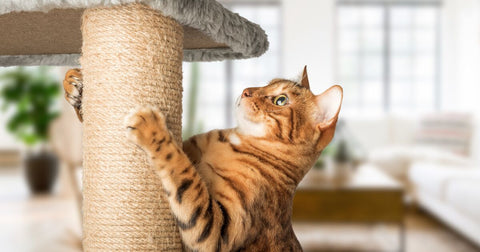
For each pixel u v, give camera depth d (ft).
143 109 1.98
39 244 8.63
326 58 18.08
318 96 2.56
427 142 14.55
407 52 18.25
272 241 2.24
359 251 8.57
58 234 9.29
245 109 2.51
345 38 18.37
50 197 12.94
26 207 11.68
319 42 18.06
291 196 2.43
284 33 18.12
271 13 18.61
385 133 15.21
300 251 2.52
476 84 15.61
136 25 2.31
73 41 3.08
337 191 7.32
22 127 13.74
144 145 1.94
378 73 18.35
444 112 14.96
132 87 2.31
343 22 18.34
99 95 2.35
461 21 17.11
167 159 1.96
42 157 13.73
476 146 13.60
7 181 15.75
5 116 19.95
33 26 2.70
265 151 2.38
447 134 14.34
